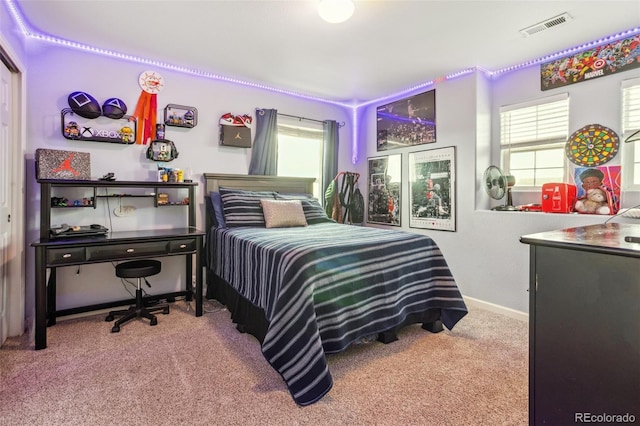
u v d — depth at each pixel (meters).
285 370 1.82
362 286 2.22
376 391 1.85
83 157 2.79
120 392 1.81
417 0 2.20
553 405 1.15
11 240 2.49
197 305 2.97
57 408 1.67
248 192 3.56
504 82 3.45
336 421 1.61
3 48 2.15
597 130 2.82
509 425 1.58
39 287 2.31
